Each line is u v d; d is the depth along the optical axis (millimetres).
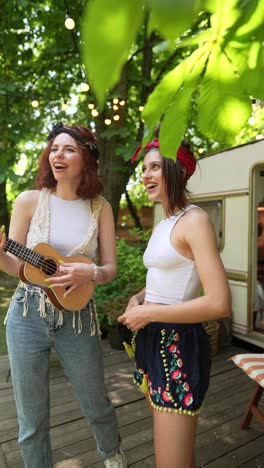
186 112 680
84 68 351
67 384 3320
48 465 1709
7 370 3609
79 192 1784
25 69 6227
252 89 641
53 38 5781
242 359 2381
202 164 4996
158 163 1488
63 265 1670
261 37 583
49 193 1776
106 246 1880
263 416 2502
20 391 1646
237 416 2850
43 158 1793
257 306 4410
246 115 668
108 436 1880
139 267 5039
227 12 552
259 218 4508
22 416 1670
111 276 1829
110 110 5602
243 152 4340
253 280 4328
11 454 2334
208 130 694
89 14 333
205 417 2826
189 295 1483
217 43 607
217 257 1371
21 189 4957
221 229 4742
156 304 1516
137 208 11508
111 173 6547
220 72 638
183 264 1460
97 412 1813
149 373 1487
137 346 1577
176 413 1400
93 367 1751
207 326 4055
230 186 4547
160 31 337
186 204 1519
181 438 1403
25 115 5402
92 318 1774
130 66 6031
